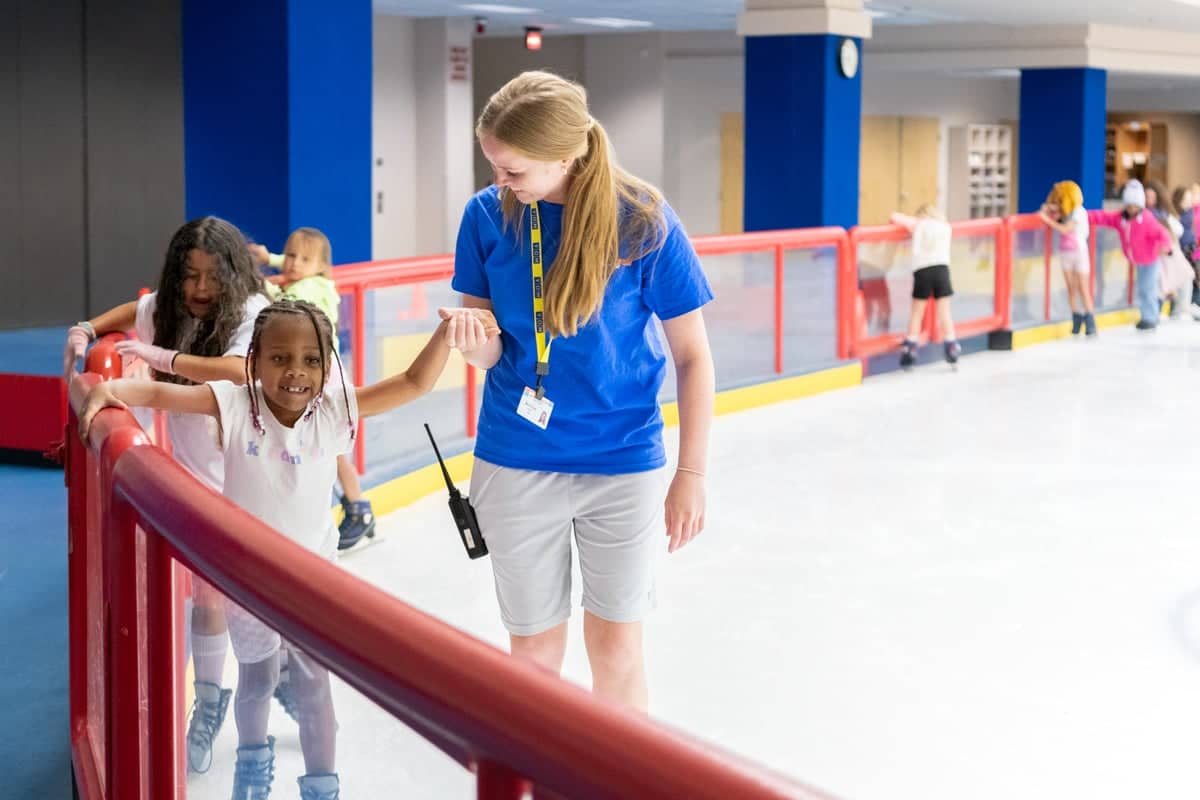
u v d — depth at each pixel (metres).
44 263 10.87
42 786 3.16
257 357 2.76
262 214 8.58
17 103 10.59
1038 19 16.30
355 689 1.27
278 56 8.45
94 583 2.64
